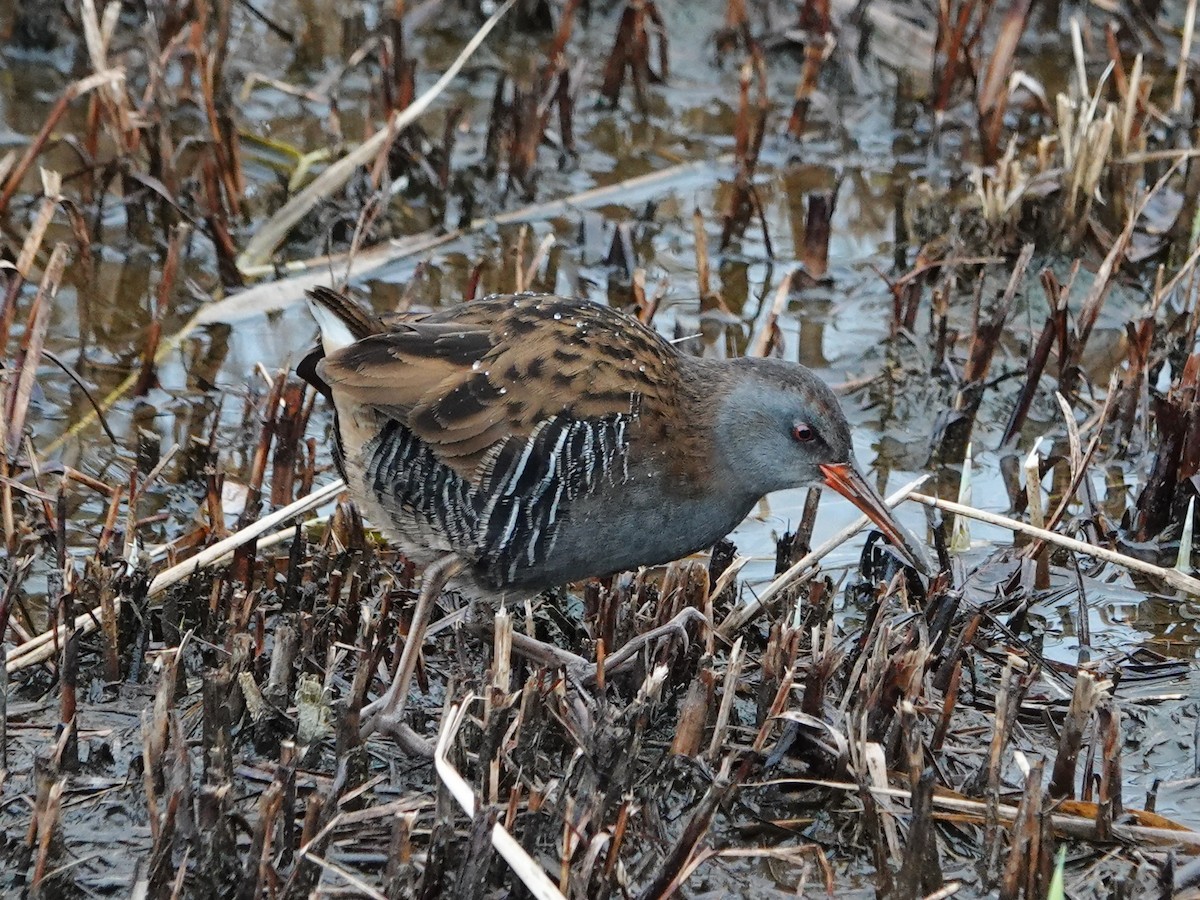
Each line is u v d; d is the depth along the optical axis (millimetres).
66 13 15375
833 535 10555
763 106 13984
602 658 8203
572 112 14977
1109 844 7906
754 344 12422
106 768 8078
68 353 12102
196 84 14859
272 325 12609
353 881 6910
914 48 16219
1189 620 10000
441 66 16031
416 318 8984
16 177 12547
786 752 8359
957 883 7242
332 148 14180
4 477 9336
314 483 10859
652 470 8539
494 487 8250
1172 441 10547
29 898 7121
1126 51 16594
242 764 8070
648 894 7168
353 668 9008
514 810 7195
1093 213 13945
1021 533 10570
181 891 7137
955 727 8773
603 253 13570
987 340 11820
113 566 8859
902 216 13516
